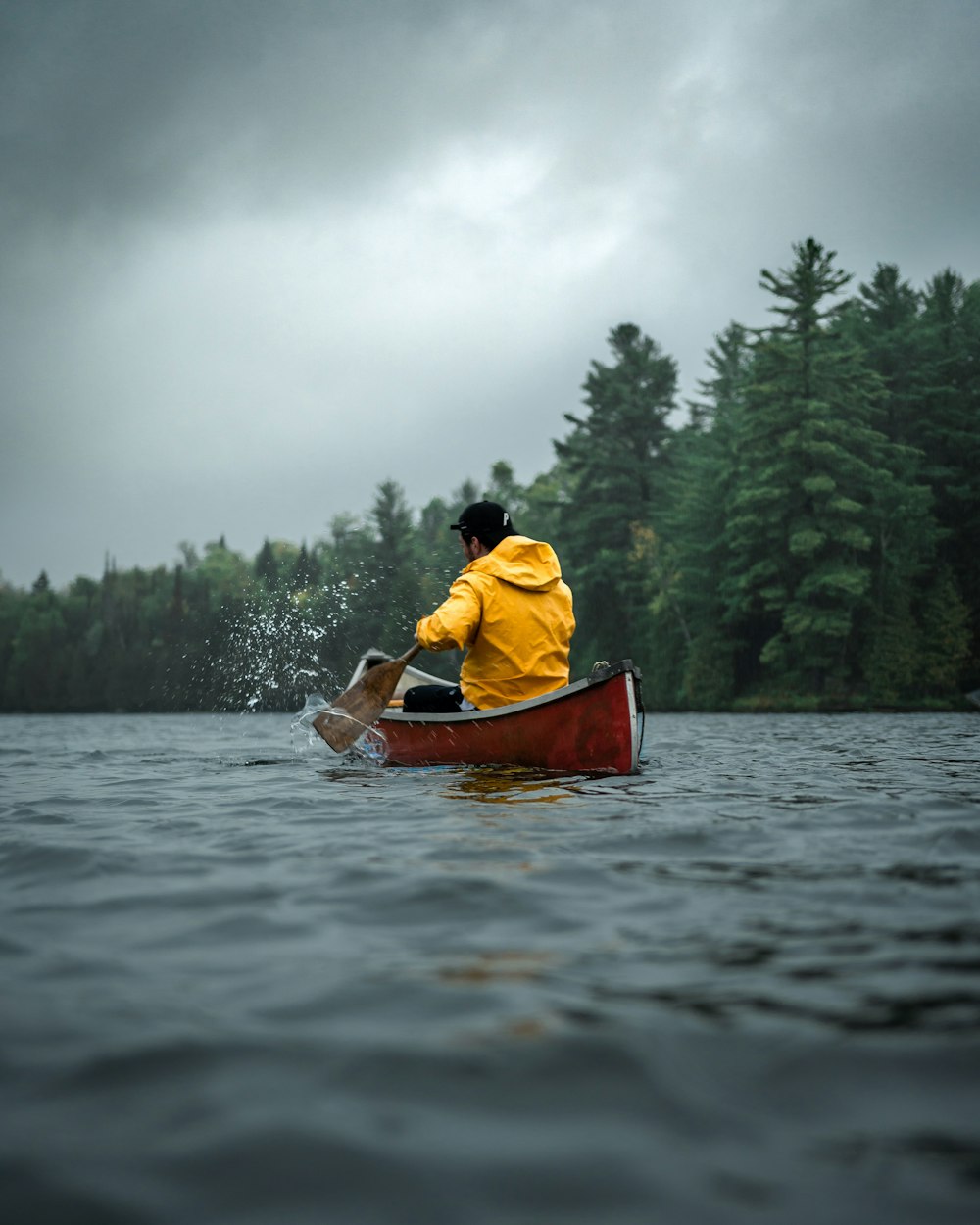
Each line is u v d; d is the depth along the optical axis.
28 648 86.88
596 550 50.66
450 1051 1.52
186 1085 1.42
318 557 65.88
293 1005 1.74
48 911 2.46
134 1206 1.12
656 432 52.50
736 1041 1.55
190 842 3.48
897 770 6.23
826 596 37.84
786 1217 1.09
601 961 1.99
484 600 6.04
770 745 9.66
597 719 5.62
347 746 6.25
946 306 44.38
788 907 2.44
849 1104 1.35
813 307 38.28
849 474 37.97
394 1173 1.19
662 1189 1.15
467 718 6.03
